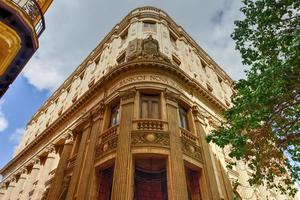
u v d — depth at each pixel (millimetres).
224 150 17609
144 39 18672
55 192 14789
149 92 15008
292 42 7266
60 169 16359
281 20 8219
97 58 25750
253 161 9516
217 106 19906
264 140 8891
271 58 8125
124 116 13492
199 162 13328
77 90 25078
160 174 13172
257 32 8711
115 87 16359
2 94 11977
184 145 13234
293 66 7113
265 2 8430
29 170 24469
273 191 19047
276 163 9555
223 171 15141
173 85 15852
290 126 8242
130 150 11680
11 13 9797
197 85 18094
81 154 14898
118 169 11000
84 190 12023
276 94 7359
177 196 10156
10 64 11016
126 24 23672
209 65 27062
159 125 13055
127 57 17891
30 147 26125
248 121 8180
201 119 16672
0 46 10352
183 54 21969
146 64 15805
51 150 21234
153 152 11750
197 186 12977
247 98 7898
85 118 17906
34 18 11414
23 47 10867
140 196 13398
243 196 15508
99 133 14781
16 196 22141
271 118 8406
